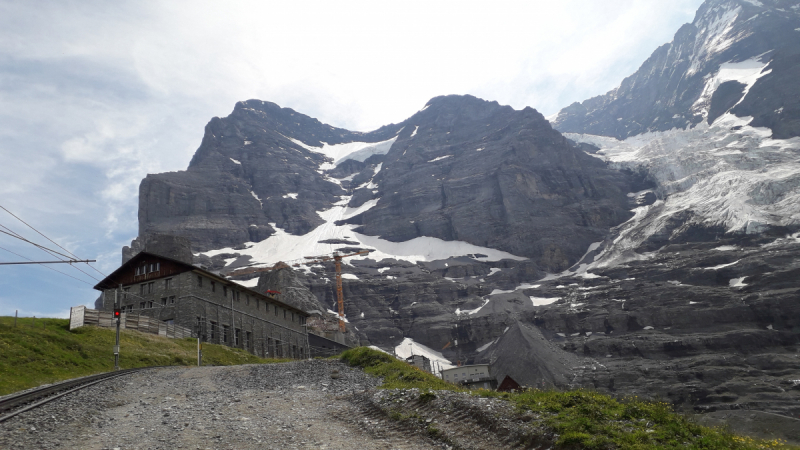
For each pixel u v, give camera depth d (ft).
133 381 112.16
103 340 170.71
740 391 499.10
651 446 47.26
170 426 68.03
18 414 69.00
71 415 72.13
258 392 96.73
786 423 272.92
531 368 583.17
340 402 84.69
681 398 510.58
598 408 58.44
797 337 593.42
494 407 64.44
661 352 615.16
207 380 114.62
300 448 57.36
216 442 59.77
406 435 62.34
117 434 63.57
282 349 338.54
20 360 117.80
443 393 75.15
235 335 292.61
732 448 48.67
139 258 283.59
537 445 52.85
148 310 272.10
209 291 280.10
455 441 57.57
